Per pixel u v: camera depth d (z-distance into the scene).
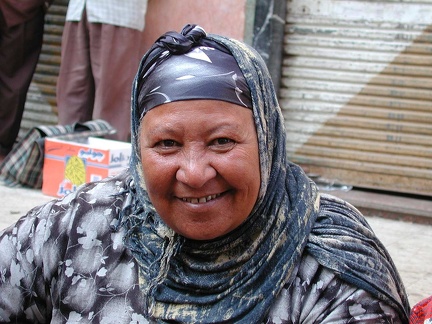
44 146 4.57
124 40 5.04
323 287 1.46
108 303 1.61
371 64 5.22
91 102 5.30
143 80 1.48
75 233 1.69
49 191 4.55
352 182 5.37
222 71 1.41
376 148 5.29
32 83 6.00
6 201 4.36
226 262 1.49
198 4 5.38
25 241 1.73
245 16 5.28
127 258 1.64
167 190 1.42
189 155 1.39
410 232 4.50
